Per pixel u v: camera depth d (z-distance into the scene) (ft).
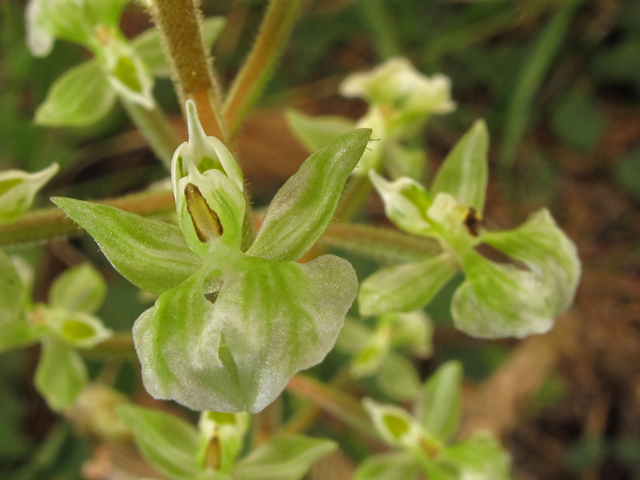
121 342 0.21
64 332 0.19
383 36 0.36
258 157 0.37
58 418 0.34
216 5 0.38
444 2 0.38
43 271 0.35
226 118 0.16
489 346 0.35
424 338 0.24
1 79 0.35
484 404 0.31
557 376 0.35
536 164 0.39
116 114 0.35
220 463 0.16
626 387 0.35
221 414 0.16
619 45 0.38
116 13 0.18
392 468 0.21
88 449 0.31
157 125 0.18
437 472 0.20
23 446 0.32
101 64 0.18
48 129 0.35
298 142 0.37
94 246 0.35
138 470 0.27
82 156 0.36
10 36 0.34
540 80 0.39
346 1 0.38
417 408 0.22
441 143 0.39
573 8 0.33
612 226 0.38
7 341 0.19
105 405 0.27
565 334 0.34
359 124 0.22
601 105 0.39
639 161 0.37
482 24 0.36
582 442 0.35
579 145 0.38
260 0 0.37
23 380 0.34
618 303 0.36
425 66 0.37
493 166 0.39
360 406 0.22
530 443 0.35
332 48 0.40
